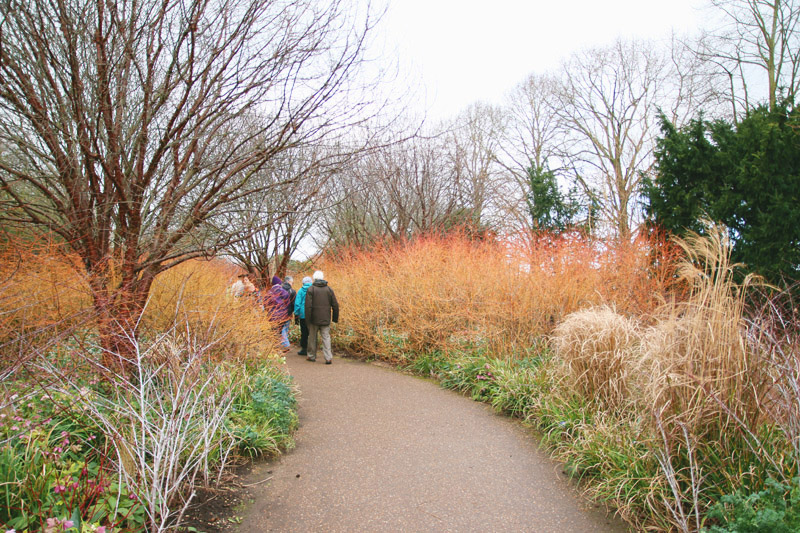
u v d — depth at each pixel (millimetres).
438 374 7816
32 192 5113
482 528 3299
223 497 3602
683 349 3547
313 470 4195
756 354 3346
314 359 9500
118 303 4500
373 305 9938
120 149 4535
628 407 4477
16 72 3879
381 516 3436
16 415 3172
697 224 9562
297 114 4902
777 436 3326
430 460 4441
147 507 2963
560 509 3559
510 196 22719
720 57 18016
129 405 3393
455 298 8453
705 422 3305
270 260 11758
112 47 4160
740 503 2676
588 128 24938
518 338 7277
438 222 16547
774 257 8266
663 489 3279
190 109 4531
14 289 4160
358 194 13133
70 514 2568
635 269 8219
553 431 4789
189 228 4887
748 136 9609
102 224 4750
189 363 3832
